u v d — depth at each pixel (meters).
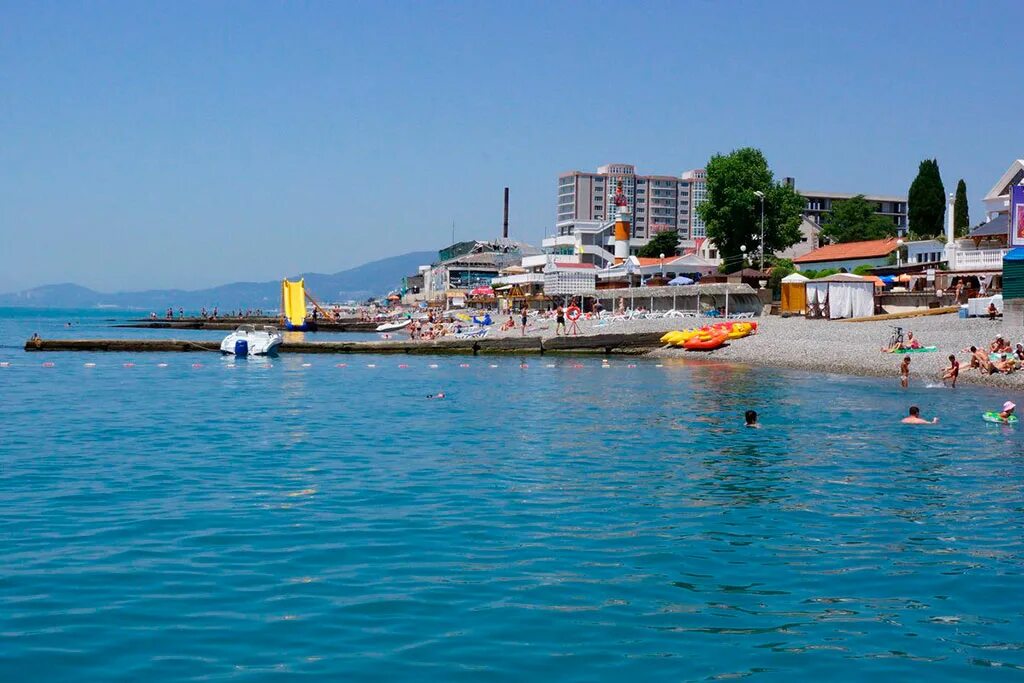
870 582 14.92
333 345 81.00
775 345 66.81
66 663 11.33
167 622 12.77
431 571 15.29
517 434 31.94
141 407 40.69
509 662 11.51
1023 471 24.77
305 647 11.91
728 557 16.31
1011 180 82.25
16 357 76.31
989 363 47.66
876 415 36.28
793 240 125.81
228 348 78.88
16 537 17.28
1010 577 15.21
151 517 19.00
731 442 29.89
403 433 32.25
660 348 74.75
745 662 11.61
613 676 11.13
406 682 10.88
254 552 16.34
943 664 11.60
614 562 15.95
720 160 124.06
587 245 171.12
